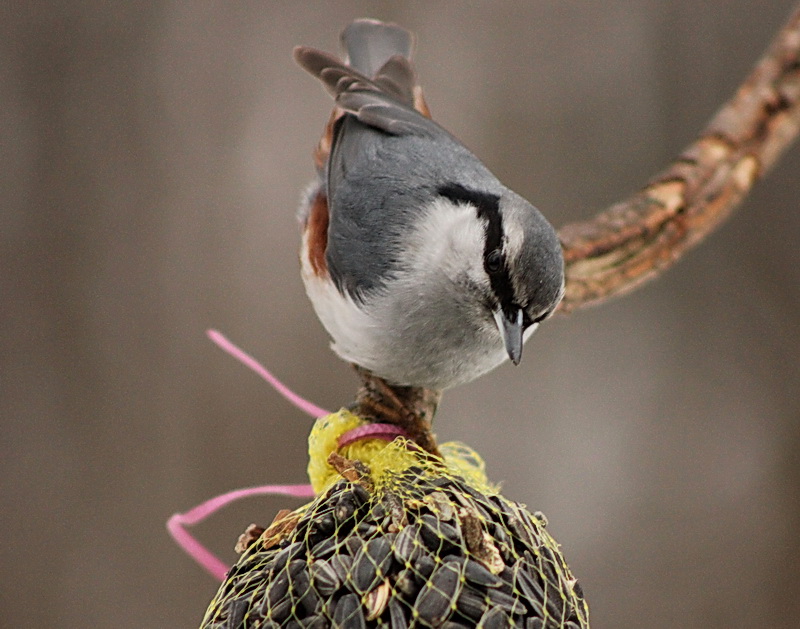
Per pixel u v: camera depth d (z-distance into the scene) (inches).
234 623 190.9
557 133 491.2
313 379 447.8
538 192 482.9
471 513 194.1
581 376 467.8
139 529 431.8
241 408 446.9
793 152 482.6
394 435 218.8
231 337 455.2
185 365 453.1
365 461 212.5
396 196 259.8
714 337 475.5
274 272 462.3
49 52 480.7
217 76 485.1
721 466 451.8
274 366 450.6
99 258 464.1
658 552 440.8
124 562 427.8
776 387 463.5
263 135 478.9
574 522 440.1
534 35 502.6
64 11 482.6
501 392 463.5
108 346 454.9
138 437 443.5
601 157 488.1
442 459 217.5
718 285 481.4
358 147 277.9
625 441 453.1
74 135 474.9
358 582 186.1
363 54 340.5
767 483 449.1
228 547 430.6
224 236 467.5
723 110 315.9
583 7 502.9
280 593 188.5
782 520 444.8
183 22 488.7
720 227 484.7
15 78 477.7
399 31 347.9
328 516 195.9
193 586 425.1
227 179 473.7
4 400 444.8
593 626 431.2
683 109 490.3
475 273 243.9
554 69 498.6
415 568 186.2
